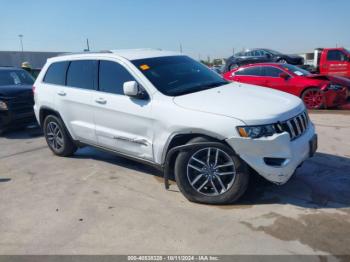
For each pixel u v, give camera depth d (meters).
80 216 4.04
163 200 4.32
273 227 3.56
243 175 3.86
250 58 20.86
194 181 4.12
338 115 9.05
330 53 15.91
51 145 6.42
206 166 4.05
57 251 3.37
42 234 3.69
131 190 4.68
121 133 4.85
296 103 4.22
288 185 4.52
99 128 5.18
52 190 4.84
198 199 4.14
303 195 4.23
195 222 3.76
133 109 4.57
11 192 4.86
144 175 5.19
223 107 3.92
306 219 3.68
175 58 5.29
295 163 3.83
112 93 4.94
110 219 3.92
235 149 3.74
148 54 5.20
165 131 4.22
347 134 6.95
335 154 5.68
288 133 3.77
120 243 3.45
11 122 8.22
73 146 6.14
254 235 3.44
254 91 4.58
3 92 8.21
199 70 5.24
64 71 5.84
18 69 9.91
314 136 4.25
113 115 4.88
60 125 6.00
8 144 7.62
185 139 4.21
